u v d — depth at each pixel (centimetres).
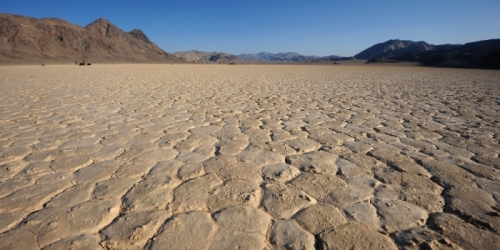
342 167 246
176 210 178
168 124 412
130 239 150
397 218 168
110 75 1609
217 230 158
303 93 806
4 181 219
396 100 666
